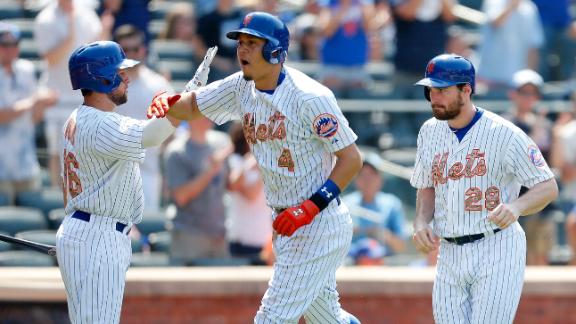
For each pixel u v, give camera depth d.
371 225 35.78
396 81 44.34
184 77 43.62
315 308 22.41
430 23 43.75
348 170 20.64
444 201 21.91
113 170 20.83
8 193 36.00
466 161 21.59
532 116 39.41
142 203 21.67
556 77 48.25
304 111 20.50
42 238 33.47
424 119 43.88
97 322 20.64
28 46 44.75
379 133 43.44
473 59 48.91
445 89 21.34
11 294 27.14
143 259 33.22
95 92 21.03
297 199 21.05
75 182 21.03
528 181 21.45
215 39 42.25
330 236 21.23
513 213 20.97
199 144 33.72
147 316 29.42
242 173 34.03
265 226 34.31
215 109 21.50
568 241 37.28
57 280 27.44
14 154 35.97
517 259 21.69
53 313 27.38
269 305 21.48
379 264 34.50
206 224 33.78
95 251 20.78
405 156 41.94
